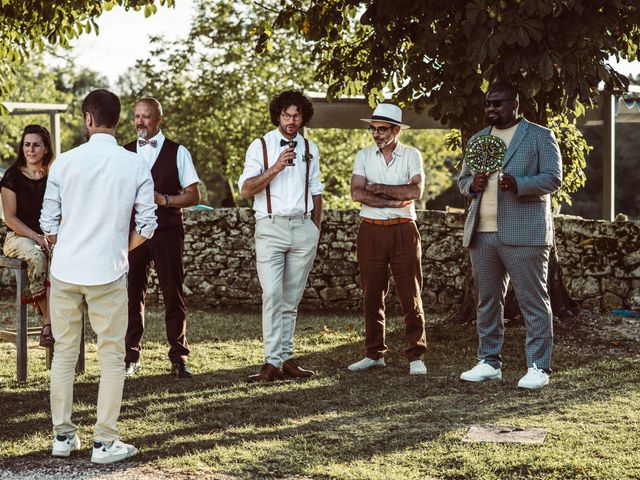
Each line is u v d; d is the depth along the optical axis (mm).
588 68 6219
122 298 4215
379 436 4590
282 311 6316
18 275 6152
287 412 5191
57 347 4273
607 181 11984
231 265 11031
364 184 6426
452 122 7176
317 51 8531
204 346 7898
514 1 6191
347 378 6223
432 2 6785
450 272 10461
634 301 9109
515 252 5871
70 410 4320
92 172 4125
